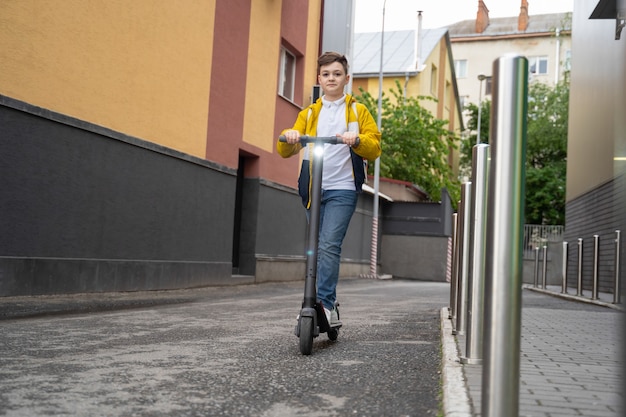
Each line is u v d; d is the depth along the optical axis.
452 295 5.19
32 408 2.22
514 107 1.66
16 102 6.29
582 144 15.04
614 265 8.16
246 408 2.32
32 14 6.50
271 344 3.85
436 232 22.52
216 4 10.54
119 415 2.18
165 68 9.07
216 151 10.68
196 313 5.81
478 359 3.05
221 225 10.86
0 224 6.16
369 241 21.45
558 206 34.34
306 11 14.62
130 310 5.93
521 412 2.18
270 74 12.88
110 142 7.86
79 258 7.30
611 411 2.21
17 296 6.35
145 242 8.65
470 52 49.03
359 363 3.26
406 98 29.53
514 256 1.63
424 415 2.26
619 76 11.32
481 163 3.18
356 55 33.12
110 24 7.79
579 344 4.13
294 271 14.08
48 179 6.80
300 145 4.01
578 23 16.05
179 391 2.56
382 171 26.59
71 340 3.84
